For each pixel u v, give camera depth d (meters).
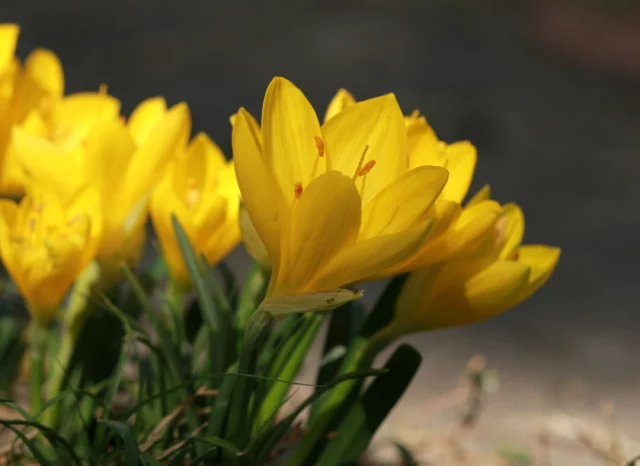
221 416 0.68
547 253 0.69
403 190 0.65
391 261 0.65
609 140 3.06
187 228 0.71
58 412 0.72
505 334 1.60
